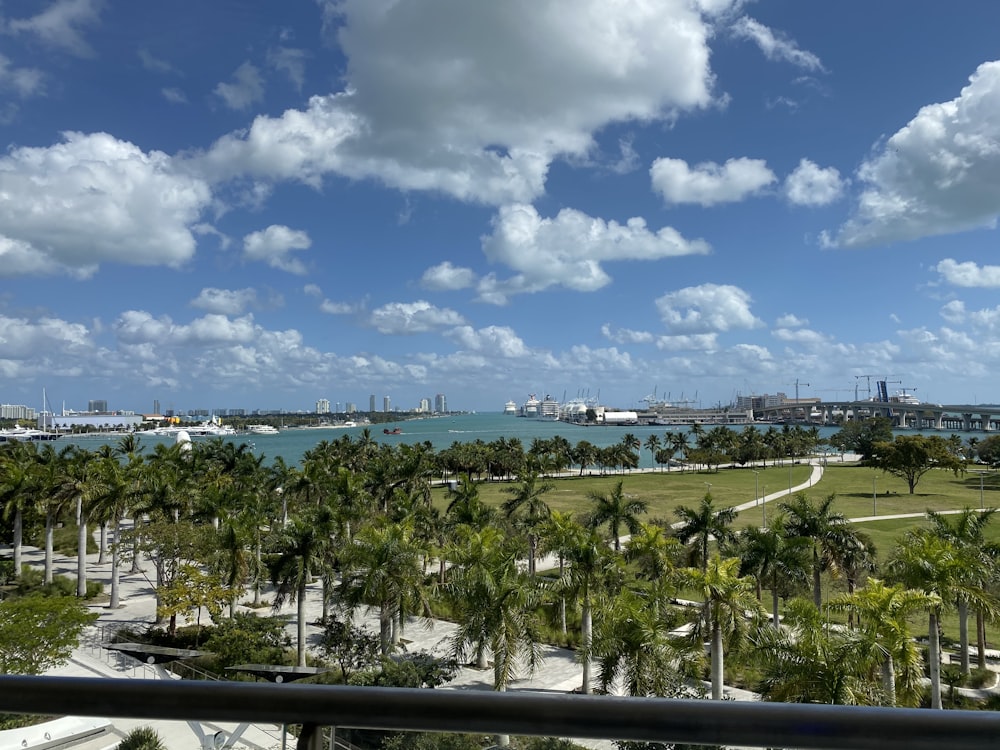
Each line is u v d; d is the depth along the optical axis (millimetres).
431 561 51531
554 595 34406
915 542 31391
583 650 28438
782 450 161000
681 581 27828
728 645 27875
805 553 37438
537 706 1808
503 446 138500
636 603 26688
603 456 141250
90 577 57750
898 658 22031
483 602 30234
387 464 65375
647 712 1754
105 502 48062
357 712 1884
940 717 1646
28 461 63750
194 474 65875
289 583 36250
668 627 27641
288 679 30531
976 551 33656
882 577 33500
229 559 41125
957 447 148750
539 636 38812
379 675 29578
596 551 33625
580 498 104188
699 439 158750
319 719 1900
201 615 45719
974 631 41219
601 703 1786
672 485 122312
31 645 26422
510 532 52688
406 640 40062
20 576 52375
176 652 33531
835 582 44031
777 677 21984
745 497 103625
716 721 1727
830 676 20859
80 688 2004
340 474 57500
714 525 40406
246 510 50812
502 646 29125
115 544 47656
